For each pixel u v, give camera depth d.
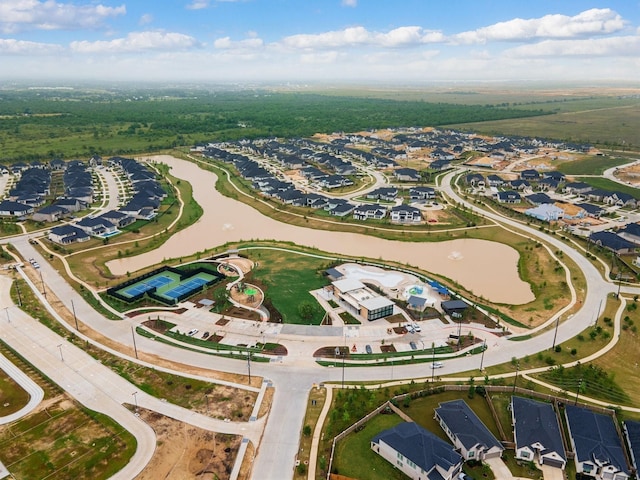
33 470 62.22
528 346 92.88
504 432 70.62
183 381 81.19
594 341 93.94
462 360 88.25
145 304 108.25
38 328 97.12
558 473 63.47
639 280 120.50
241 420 72.19
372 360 88.06
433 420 72.75
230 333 96.69
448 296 112.88
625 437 69.62
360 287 112.44
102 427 70.12
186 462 64.00
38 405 74.62
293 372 84.25
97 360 86.56
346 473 62.72
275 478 61.72
